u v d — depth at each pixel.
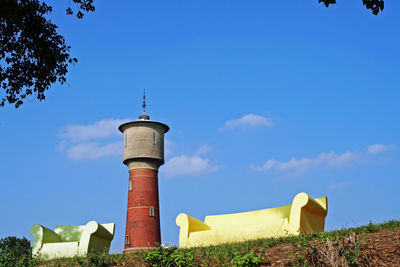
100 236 26.50
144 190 35.53
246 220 24.97
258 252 14.72
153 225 35.03
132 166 36.28
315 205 21.64
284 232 20.73
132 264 15.85
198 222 25.44
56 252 25.20
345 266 12.26
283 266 13.21
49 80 16.30
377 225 15.60
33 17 15.59
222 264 14.36
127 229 35.19
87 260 16.97
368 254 12.64
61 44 16.42
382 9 11.16
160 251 15.62
